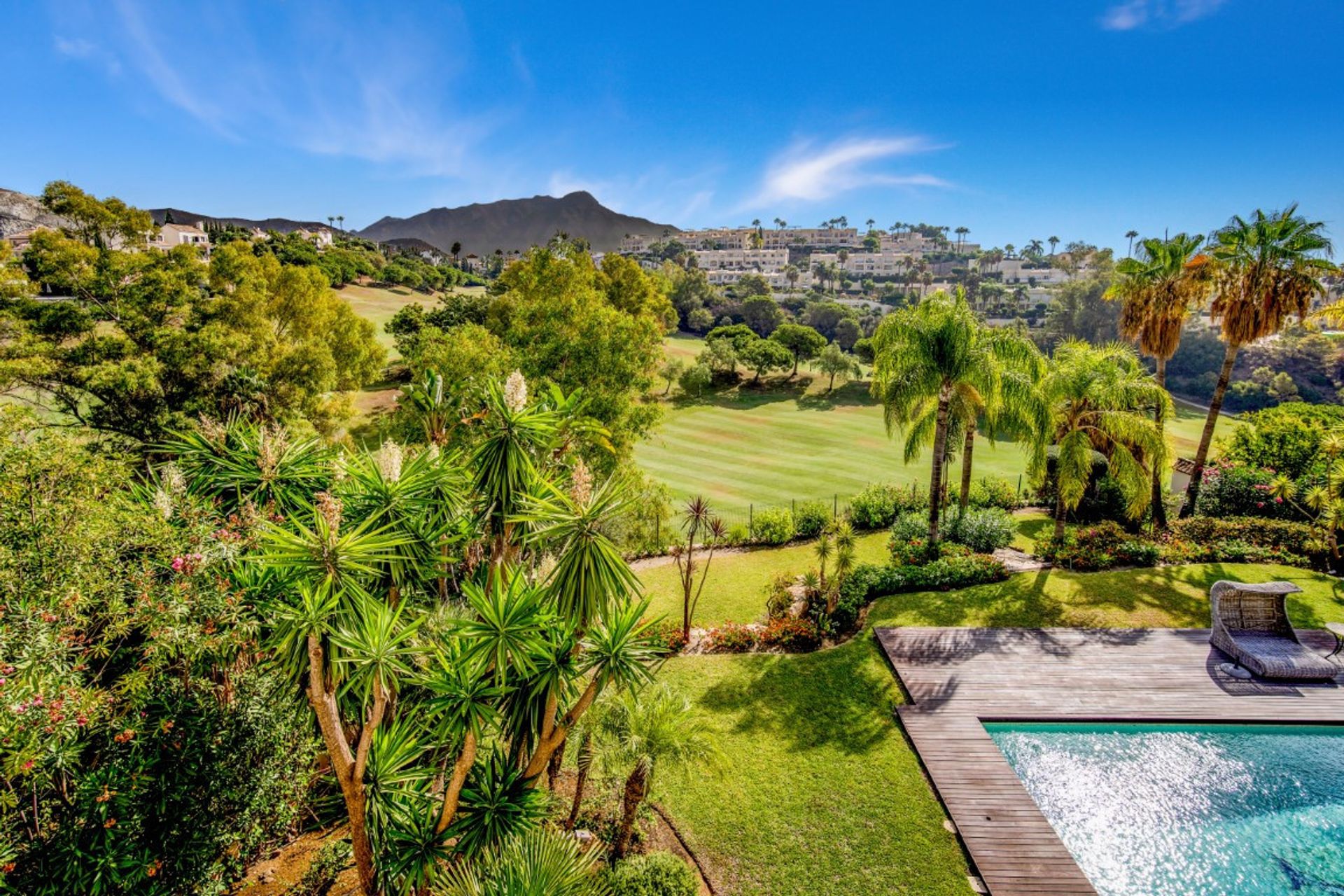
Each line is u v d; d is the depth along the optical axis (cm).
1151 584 1822
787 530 2417
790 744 1248
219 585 745
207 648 739
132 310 2447
